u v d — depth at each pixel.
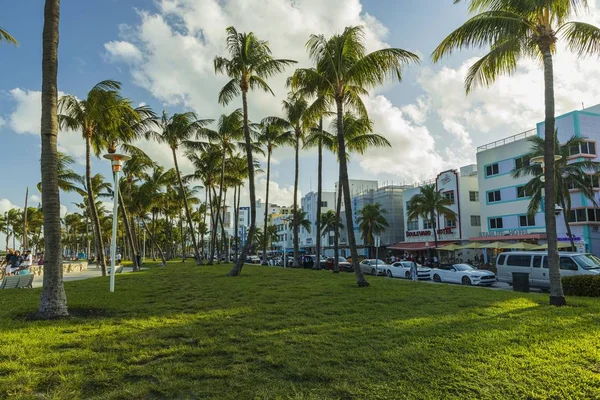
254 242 90.12
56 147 8.77
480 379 4.57
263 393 4.19
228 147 37.50
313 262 36.50
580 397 4.14
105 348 5.75
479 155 40.75
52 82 8.78
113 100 18.22
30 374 4.58
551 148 10.92
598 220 30.42
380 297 11.20
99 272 31.14
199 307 9.47
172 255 84.25
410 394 4.18
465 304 10.15
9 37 12.16
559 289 10.36
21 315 8.34
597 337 6.49
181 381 4.50
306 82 16.48
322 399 4.06
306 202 85.75
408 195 52.75
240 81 21.08
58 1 9.04
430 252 47.22
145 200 43.69
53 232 8.41
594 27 10.92
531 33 11.66
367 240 53.28
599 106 33.91
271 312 8.77
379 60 14.41
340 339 6.32
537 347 5.87
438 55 11.97
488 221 39.34
